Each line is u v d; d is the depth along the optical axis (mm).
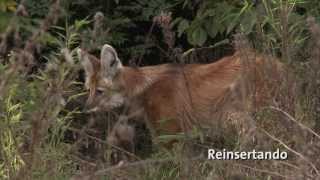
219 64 12734
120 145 12922
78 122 13250
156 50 15844
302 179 8422
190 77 12797
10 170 9664
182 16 15664
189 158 9555
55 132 10750
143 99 13156
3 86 8367
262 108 10125
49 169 9695
